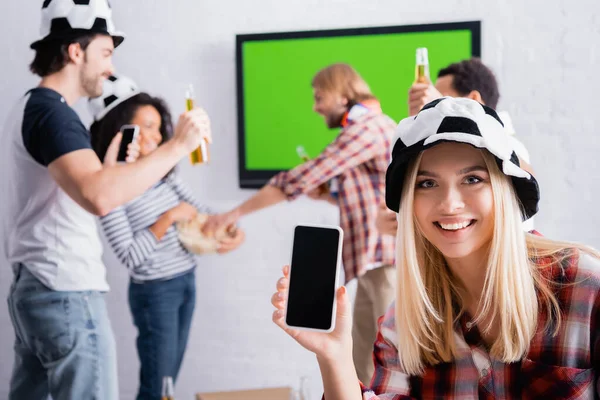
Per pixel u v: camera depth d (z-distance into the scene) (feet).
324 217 10.19
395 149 3.74
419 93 7.17
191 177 10.44
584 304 3.59
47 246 6.65
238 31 10.28
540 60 9.60
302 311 3.50
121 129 8.99
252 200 9.26
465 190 3.62
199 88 10.39
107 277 10.57
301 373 10.35
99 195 6.46
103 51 7.14
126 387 10.61
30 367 6.96
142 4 10.43
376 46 9.90
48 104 6.64
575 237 9.62
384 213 7.13
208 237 9.21
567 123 9.58
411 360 4.00
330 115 9.23
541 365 3.70
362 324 8.55
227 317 10.44
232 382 10.46
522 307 3.62
